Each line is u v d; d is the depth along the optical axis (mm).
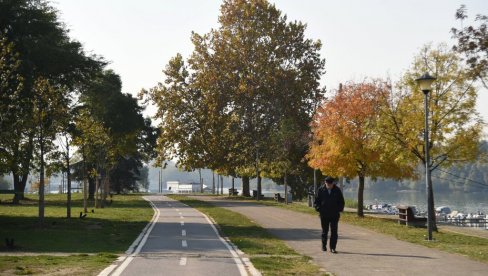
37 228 24188
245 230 23844
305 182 55281
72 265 13359
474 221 42094
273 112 56562
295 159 49344
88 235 21594
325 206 16422
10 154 25422
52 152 26375
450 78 25203
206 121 57469
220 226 26000
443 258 15227
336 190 16547
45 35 27578
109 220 29609
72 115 28234
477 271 12984
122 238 20719
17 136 24609
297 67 57500
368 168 32531
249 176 64375
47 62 26594
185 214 34938
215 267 13273
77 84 31062
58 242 19156
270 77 55719
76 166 64875
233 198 61812
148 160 82750
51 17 28734
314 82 56688
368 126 30438
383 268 13344
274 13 57281
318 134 33812
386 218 32875
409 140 25812
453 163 26016
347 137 31656
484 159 25625
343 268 13297
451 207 81062
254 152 57875
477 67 15203
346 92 32688
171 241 19719
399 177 32312
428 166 21312
